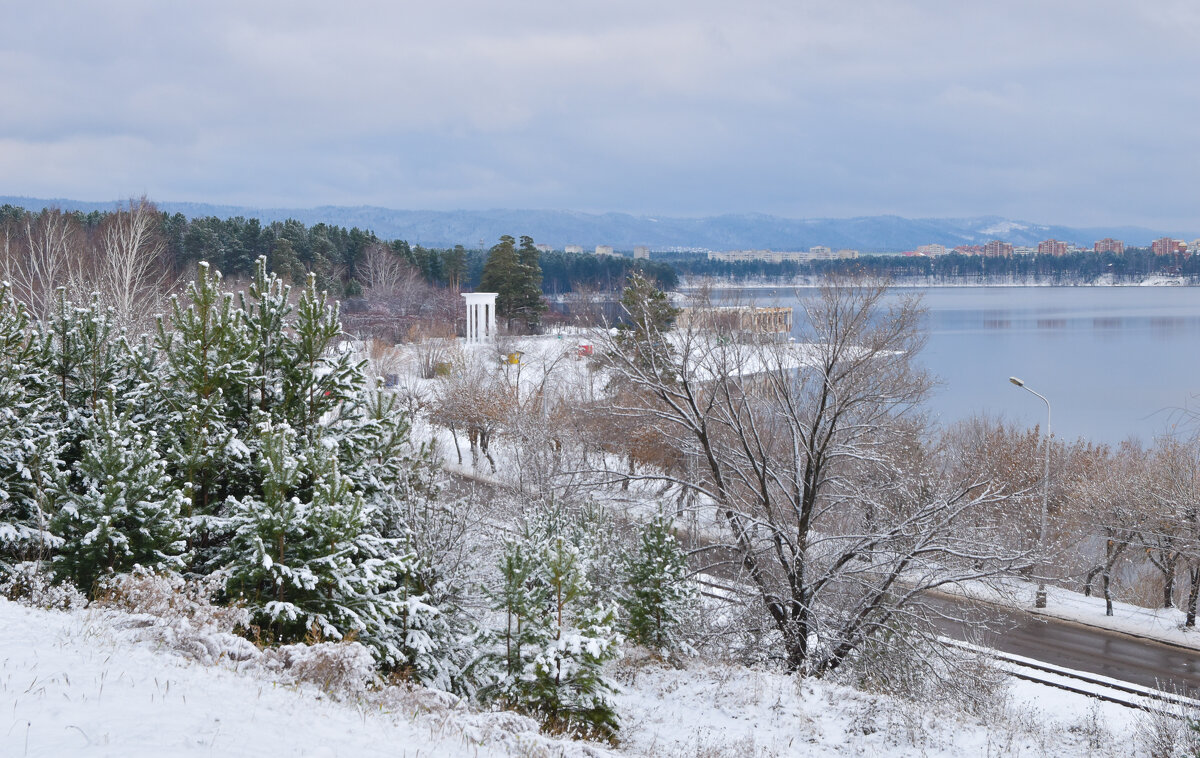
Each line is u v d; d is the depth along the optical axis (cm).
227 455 1369
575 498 2633
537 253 10106
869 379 2250
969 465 3334
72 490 1322
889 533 2075
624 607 1905
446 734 878
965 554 1995
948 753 1416
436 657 1434
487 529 1719
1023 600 3206
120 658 864
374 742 770
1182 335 15375
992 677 2022
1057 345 13888
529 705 1264
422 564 1507
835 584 2266
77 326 1505
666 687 1684
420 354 6869
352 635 1186
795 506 2208
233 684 864
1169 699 2009
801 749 1382
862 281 2189
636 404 3366
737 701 1612
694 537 2530
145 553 1214
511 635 1343
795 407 2336
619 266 18038
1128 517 3225
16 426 1345
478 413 4800
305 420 1502
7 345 1399
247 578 1195
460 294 11200
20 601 1101
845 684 1994
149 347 1574
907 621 2094
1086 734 1706
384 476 1538
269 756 659
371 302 9912
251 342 1448
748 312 2422
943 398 8819
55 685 742
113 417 1262
